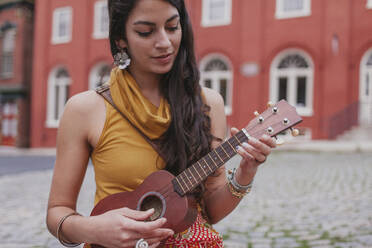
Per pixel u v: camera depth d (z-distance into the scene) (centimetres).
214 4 1658
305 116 1498
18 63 2084
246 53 1586
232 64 1612
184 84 145
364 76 1439
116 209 128
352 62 1442
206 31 1661
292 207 530
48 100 2002
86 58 1888
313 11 1489
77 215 132
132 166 135
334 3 1455
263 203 558
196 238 137
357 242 369
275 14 1551
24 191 729
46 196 678
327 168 909
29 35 2098
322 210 507
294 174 829
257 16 1570
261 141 121
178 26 134
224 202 144
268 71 1560
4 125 2148
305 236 396
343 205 532
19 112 2078
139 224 117
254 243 378
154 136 137
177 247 134
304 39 1502
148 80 144
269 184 712
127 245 118
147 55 133
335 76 1457
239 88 1600
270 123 131
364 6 1428
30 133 2106
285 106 132
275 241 383
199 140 139
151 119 134
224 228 435
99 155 139
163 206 133
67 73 1988
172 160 137
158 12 128
